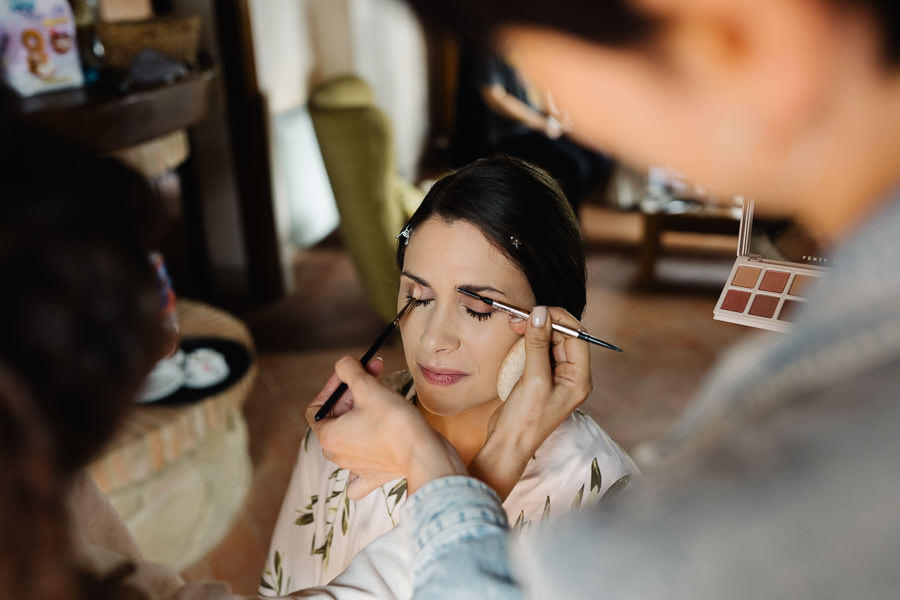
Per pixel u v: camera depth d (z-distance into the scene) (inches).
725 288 32.7
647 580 15.3
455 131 187.5
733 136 15.6
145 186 20.6
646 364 133.0
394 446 29.3
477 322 42.8
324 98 126.8
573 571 16.3
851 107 14.4
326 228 201.5
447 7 15.5
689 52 14.7
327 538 48.0
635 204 205.3
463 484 26.4
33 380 17.5
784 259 32.9
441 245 42.1
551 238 42.7
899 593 13.8
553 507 43.4
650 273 162.2
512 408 32.9
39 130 19.1
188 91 101.5
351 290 167.3
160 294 20.7
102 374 18.7
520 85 182.4
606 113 16.7
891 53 13.5
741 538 14.7
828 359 15.6
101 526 32.4
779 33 13.9
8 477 17.8
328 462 48.1
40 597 19.3
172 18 106.4
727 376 17.8
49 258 17.4
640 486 17.1
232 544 97.5
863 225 15.5
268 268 158.2
